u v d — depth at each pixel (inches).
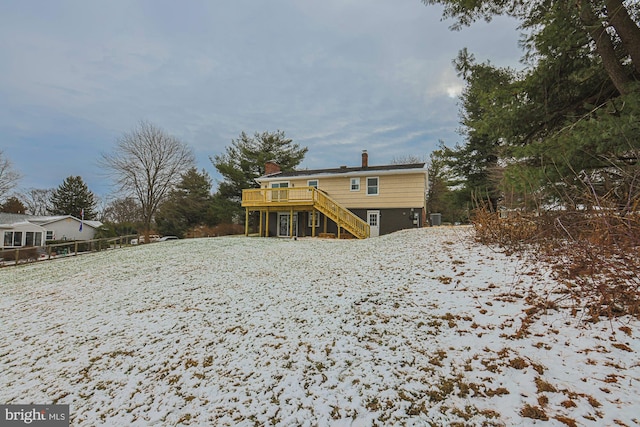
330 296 194.2
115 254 513.7
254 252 437.7
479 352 108.1
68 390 114.5
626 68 214.1
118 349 146.6
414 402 86.4
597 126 176.2
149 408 98.4
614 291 111.3
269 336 144.1
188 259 397.4
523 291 153.5
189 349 139.1
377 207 698.2
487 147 648.4
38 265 475.5
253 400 96.5
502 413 77.2
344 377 103.4
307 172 818.2
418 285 192.9
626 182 143.6
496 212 269.4
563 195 178.5
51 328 183.8
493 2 244.7
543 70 230.8
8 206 1386.6
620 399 75.6
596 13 195.9
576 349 100.2
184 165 1146.0
